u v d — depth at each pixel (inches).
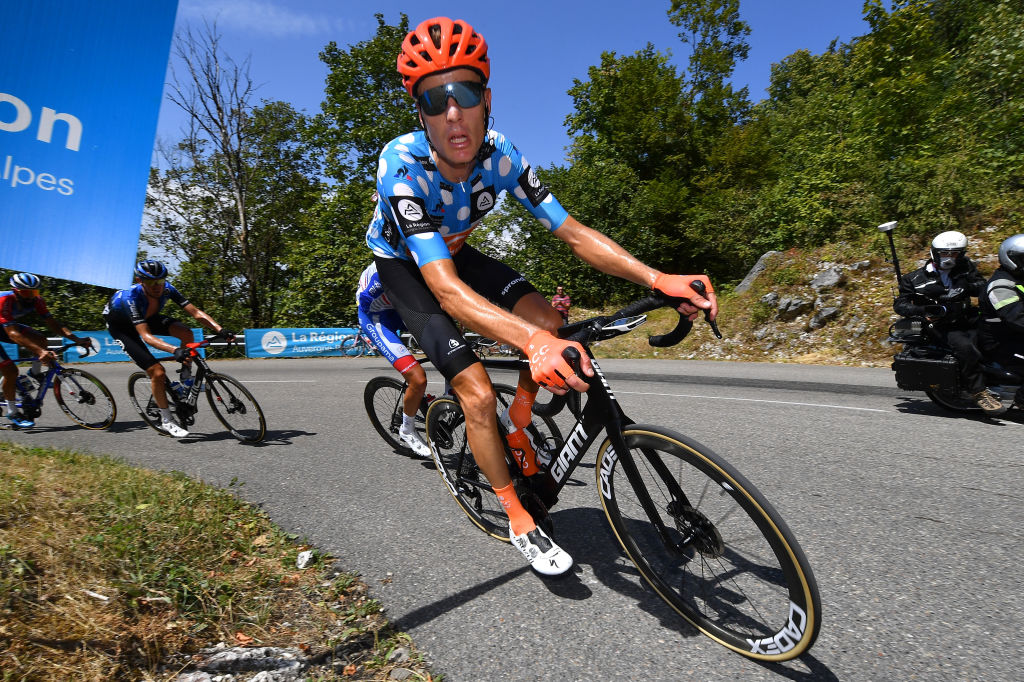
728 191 809.5
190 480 122.4
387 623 74.0
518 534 79.4
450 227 92.0
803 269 399.2
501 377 183.2
